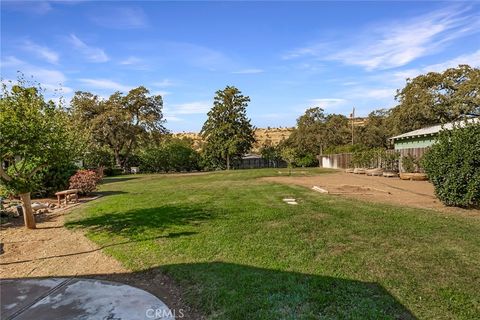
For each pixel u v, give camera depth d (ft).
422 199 32.30
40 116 21.63
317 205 28.81
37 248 19.66
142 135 124.06
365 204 29.04
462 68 89.92
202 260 15.92
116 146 118.42
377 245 17.11
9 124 20.01
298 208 27.32
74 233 22.49
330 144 144.15
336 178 61.00
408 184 48.49
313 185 46.96
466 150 26.43
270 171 85.92
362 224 21.42
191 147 136.67
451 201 27.32
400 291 12.09
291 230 20.29
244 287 12.78
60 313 11.49
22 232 23.34
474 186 25.91
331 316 10.57
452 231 19.43
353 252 16.16
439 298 11.52
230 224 22.22
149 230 21.71
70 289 13.56
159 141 127.54
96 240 20.49
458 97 86.02
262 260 15.49
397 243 17.33
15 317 11.31
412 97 93.50
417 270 13.85
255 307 11.31
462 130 27.71
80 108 111.65
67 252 18.69
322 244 17.47
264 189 42.14
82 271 15.84
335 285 12.71
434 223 21.39
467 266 14.16
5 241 21.22
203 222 23.12
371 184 48.73
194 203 31.40
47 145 22.20
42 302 12.41
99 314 11.35
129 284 14.16
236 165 133.28
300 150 137.49
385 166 71.82
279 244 17.66
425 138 67.87
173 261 16.05
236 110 132.57
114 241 19.98
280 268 14.49
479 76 83.87
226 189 43.34
